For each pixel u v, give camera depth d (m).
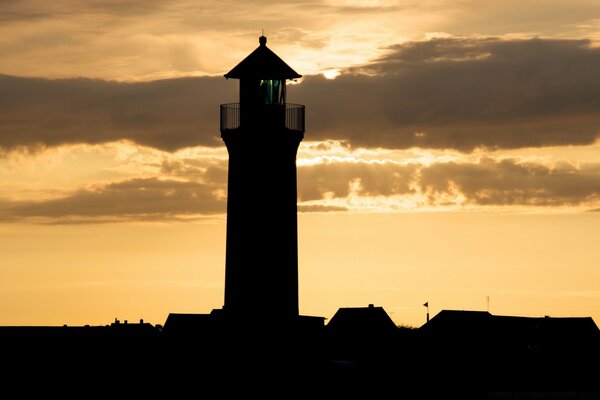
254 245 155.50
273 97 156.62
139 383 164.38
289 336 156.75
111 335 172.25
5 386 163.38
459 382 186.25
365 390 173.00
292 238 157.00
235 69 156.75
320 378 164.75
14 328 171.38
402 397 177.62
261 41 159.38
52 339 169.50
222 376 158.62
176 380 163.00
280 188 156.25
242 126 156.12
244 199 156.00
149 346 168.25
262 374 156.25
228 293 157.25
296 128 157.25
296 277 157.75
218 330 160.38
